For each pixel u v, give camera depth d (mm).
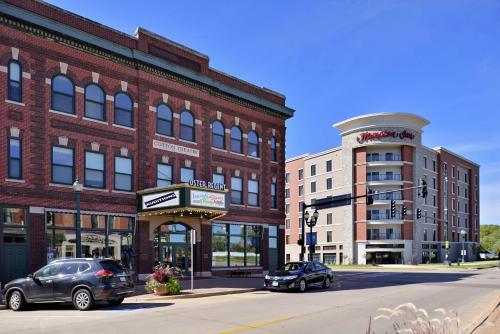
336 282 28922
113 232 25922
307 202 83188
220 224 32406
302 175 85375
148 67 28016
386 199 71312
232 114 33781
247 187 34469
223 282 27125
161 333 11430
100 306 17109
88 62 25328
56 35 23891
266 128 36469
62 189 23656
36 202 22641
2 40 22000
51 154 23484
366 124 73125
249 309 16188
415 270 50250
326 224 78375
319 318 14055
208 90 31750
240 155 34000
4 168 21688
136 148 27250
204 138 31312
